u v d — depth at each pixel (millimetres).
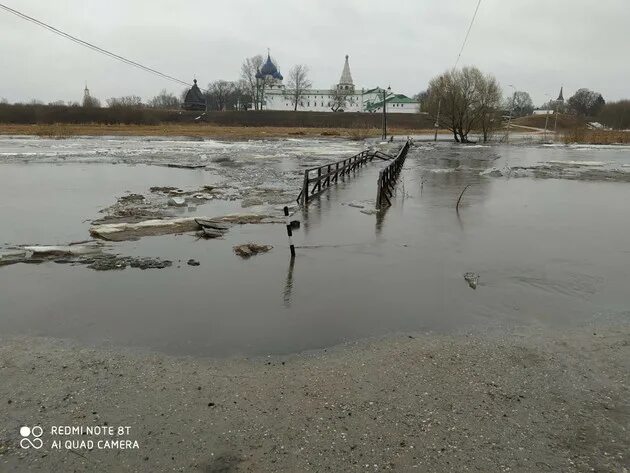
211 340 6105
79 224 12594
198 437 4133
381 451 3965
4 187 18922
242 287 8086
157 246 10469
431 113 66688
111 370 5262
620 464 3816
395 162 22609
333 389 4910
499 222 13562
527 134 91438
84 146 41688
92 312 6965
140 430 4215
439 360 5543
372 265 9422
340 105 129125
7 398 4660
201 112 105000
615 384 4996
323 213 14438
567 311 7152
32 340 6012
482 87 60750
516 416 4441
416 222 13422
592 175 26078
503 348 5855
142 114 86750
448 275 8852
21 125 72625
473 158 38875
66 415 4414
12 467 3758
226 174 24484
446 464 3816
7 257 9406
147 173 24438
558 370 5293
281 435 4168
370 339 6156
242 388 4922
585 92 146750
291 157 35219
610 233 12266
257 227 12398
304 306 7297
